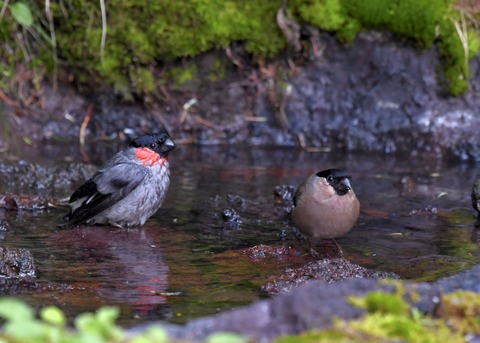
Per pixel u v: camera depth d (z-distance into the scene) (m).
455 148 14.71
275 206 11.03
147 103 14.94
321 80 15.05
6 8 14.48
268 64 14.99
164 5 14.38
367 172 13.26
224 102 15.13
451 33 14.56
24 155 13.69
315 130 15.10
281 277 7.85
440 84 14.78
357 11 14.68
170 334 5.01
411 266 8.34
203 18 14.42
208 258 8.63
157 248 9.03
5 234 9.44
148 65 14.74
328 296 5.33
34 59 14.83
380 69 14.89
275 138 15.16
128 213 10.02
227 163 13.71
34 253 8.66
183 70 14.88
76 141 14.81
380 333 4.92
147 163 10.18
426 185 12.41
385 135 14.91
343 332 4.90
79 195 10.19
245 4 14.58
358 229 9.96
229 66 14.93
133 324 6.33
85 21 14.48
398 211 10.84
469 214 10.73
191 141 15.16
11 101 14.66
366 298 5.30
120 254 8.73
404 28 14.60
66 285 7.48
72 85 15.04
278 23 14.50
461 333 5.20
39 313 6.61
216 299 7.11
